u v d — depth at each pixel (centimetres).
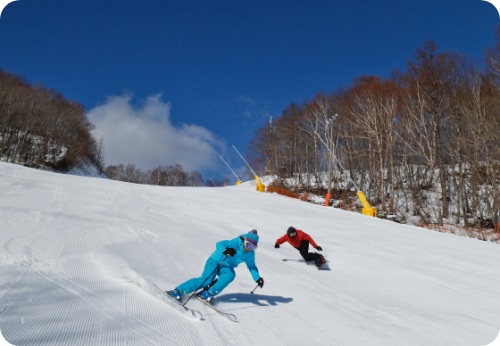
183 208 1488
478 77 2944
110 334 338
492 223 2684
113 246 670
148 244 745
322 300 579
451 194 3381
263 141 5378
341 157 4378
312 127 4531
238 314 465
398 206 3303
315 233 1264
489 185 2948
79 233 738
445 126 3222
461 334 503
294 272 745
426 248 1163
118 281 486
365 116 3816
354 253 997
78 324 346
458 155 2952
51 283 442
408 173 3694
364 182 4003
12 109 5462
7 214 802
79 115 7050
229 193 2370
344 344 424
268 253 901
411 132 3262
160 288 492
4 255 522
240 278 643
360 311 550
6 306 357
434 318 559
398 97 3619
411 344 450
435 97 3136
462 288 746
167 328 377
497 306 653
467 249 1229
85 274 496
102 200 1344
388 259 959
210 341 370
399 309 583
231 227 1186
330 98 4497
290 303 543
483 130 2698
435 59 3209
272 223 1366
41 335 314
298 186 4388
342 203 3488
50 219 831
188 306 456
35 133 5703
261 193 2645
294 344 401
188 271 612
